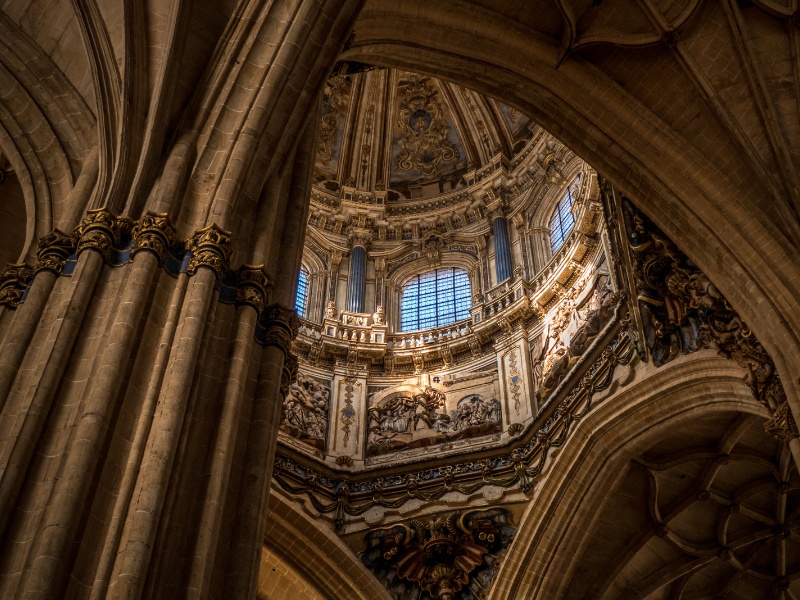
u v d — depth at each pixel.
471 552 24.08
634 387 22.38
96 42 12.92
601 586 24.48
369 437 26.73
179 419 9.60
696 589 26.75
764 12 18.83
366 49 17.66
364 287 31.12
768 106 18.48
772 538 25.34
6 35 13.97
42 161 13.24
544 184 30.86
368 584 23.91
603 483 23.39
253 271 11.56
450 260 31.78
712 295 19.56
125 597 8.19
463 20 18.39
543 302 27.23
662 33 18.66
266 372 11.43
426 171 34.56
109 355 9.73
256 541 10.02
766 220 18.31
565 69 19.22
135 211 11.43
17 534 8.59
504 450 25.03
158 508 8.90
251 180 12.34
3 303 11.37
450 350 28.34
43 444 9.26
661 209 19.48
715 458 23.42
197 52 13.11
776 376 18.23
